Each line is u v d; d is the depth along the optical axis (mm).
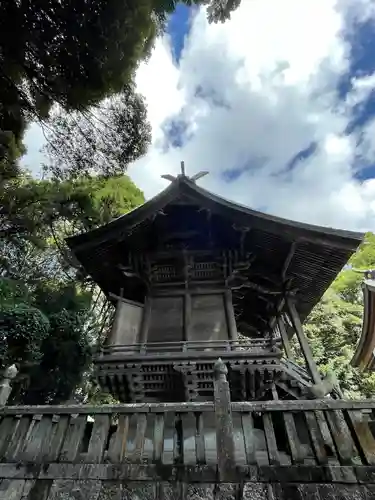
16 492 4668
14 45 8438
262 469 4594
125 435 5109
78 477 4719
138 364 9430
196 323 10883
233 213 11242
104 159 13977
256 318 16422
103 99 10672
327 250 10742
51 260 16672
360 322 25656
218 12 9836
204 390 9641
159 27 9625
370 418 5020
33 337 9453
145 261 12234
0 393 5777
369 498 4262
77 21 7879
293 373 9633
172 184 11445
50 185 15148
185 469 4676
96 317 16703
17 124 11055
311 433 4922
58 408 5434
